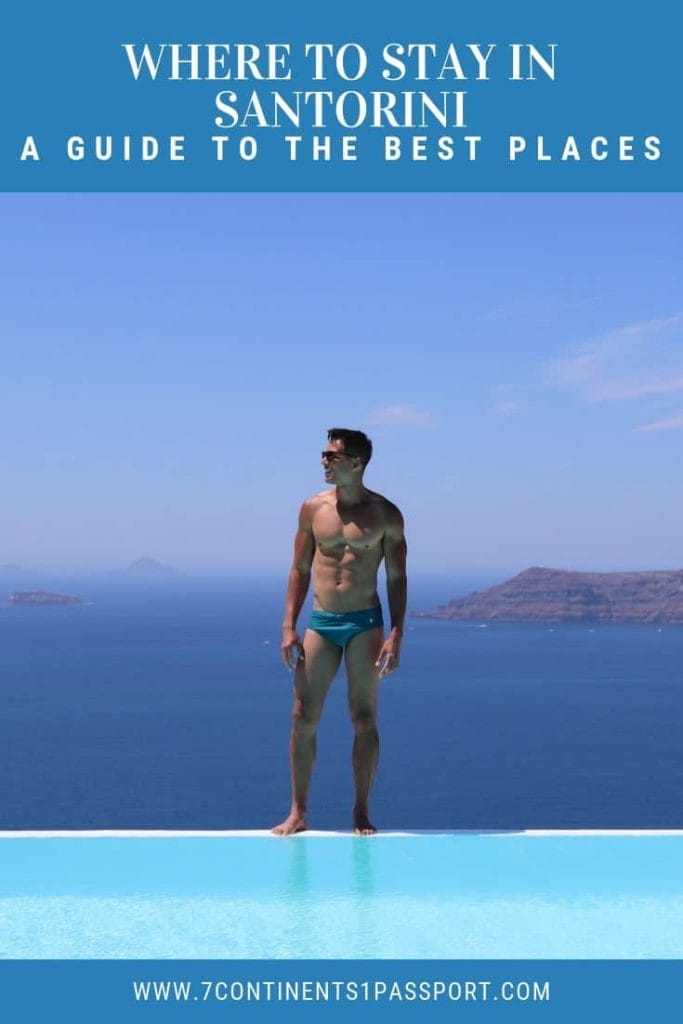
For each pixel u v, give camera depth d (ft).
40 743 486.38
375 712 21.97
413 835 21.84
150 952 15.57
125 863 20.08
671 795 376.07
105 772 418.92
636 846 21.15
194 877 19.13
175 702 613.52
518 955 15.43
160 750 466.70
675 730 510.99
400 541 21.61
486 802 366.84
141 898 18.01
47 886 18.67
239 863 19.98
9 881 18.94
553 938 16.11
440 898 17.94
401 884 18.69
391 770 425.28
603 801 367.04
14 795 382.01
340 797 376.27
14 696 645.92
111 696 642.22
